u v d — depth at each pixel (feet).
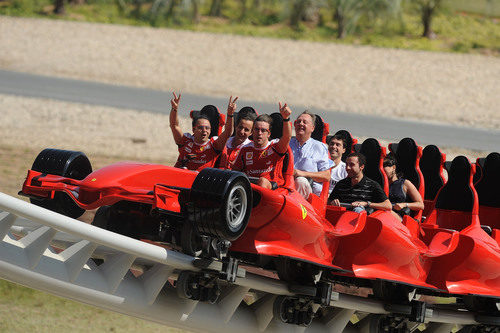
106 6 628.69
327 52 531.91
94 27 561.02
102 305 89.10
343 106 396.37
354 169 102.01
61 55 470.39
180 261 82.53
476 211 110.32
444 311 116.88
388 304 109.70
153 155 271.69
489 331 122.21
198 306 97.55
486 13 654.94
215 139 98.02
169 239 92.73
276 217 84.94
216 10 635.25
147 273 92.99
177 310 95.14
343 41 577.84
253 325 104.37
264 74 462.60
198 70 461.37
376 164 106.11
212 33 578.25
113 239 78.28
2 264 80.79
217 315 99.09
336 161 111.24
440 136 331.77
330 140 111.04
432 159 117.19
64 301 161.38
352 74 471.21
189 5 610.24
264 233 85.87
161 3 613.52
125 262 86.79
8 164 233.96
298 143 102.68
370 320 115.85
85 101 351.05
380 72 478.59
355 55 524.11
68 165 96.32
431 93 433.48
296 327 107.34
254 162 89.15
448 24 616.80
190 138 97.81
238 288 97.96
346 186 103.71
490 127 368.07
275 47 539.29
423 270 106.93
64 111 327.26
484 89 447.83
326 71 477.77
